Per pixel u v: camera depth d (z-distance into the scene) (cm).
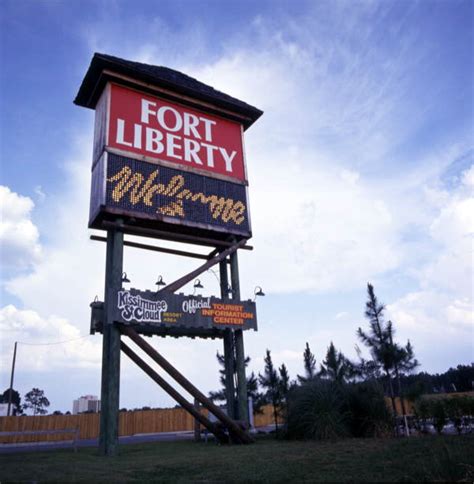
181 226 1689
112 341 1386
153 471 862
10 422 2859
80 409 5425
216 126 1945
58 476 807
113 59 1655
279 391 1814
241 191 1906
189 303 1564
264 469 834
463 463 747
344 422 1495
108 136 1605
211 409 1507
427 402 1544
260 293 1748
